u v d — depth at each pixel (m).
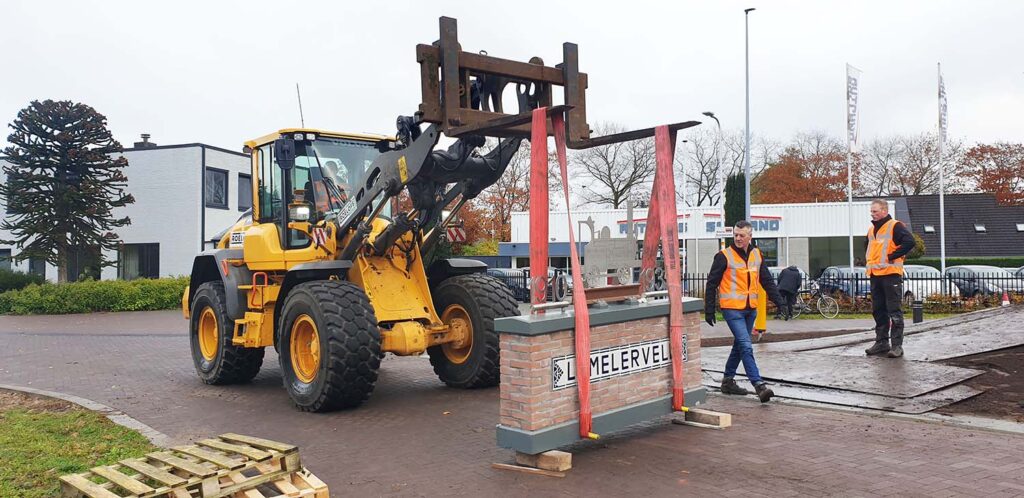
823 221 35.56
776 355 9.77
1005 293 20.48
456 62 6.30
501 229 45.66
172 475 4.46
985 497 4.59
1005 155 39.97
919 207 46.25
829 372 8.48
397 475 5.52
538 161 5.49
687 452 5.78
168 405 8.46
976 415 6.65
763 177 55.81
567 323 5.58
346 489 5.22
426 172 7.55
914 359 8.92
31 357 13.03
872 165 59.09
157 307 25.17
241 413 7.96
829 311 20.41
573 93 6.91
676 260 6.49
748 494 4.76
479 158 7.97
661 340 6.48
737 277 7.54
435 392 8.85
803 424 6.58
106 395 9.11
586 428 5.63
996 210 44.78
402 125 7.52
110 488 4.62
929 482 4.89
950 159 51.41
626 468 5.41
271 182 9.26
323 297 7.73
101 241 25.62
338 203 8.86
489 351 8.63
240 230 9.74
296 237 8.89
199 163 28.81
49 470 5.70
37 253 24.59
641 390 6.26
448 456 6.01
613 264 6.41
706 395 7.51
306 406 7.88
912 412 6.80
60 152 25.17
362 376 7.68
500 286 8.98
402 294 8.58
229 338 9.45
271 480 4.66
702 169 58.62
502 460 5.82
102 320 21.17
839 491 4.77
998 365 8.46
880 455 5.54
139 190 29.28
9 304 23.73
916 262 39.59
